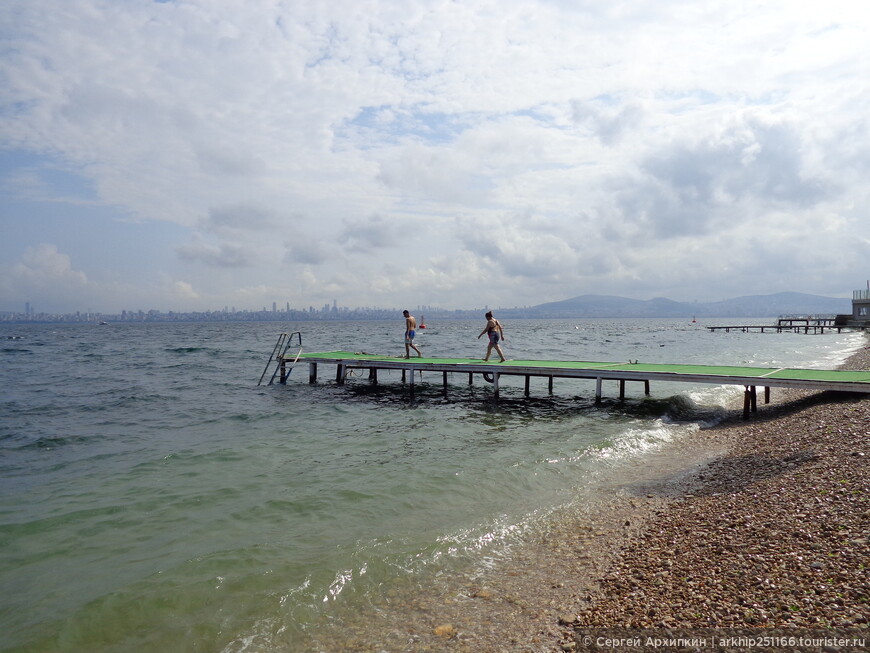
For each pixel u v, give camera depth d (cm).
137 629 511
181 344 6575
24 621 523
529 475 1012
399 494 910
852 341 5834
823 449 964
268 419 1664
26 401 2042
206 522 787
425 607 551
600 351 4597
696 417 1602
